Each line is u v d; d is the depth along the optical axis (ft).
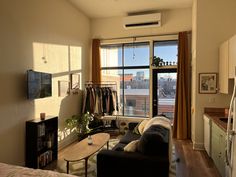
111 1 16.06
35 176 5.70
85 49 19.15
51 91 13.51
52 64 14.16
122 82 20.01
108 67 20.29
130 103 19.85
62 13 15.31
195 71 14.43
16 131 10.94
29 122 11.38
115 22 19.56
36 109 12.55
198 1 14.14
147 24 18.03
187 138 17.21
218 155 10.30
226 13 13.73
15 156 10.87
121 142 12.09
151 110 18.88
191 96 17.07
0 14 9.89
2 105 10.07
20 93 11.20
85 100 17.88
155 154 8.44
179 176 10.39
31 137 11.34
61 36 15.21
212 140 11.69
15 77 10.85
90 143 11.21
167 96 18.58
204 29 14.07
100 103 18.15
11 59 10.58
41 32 12.94
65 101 15.87
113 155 8.50
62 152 14.33
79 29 17.98
